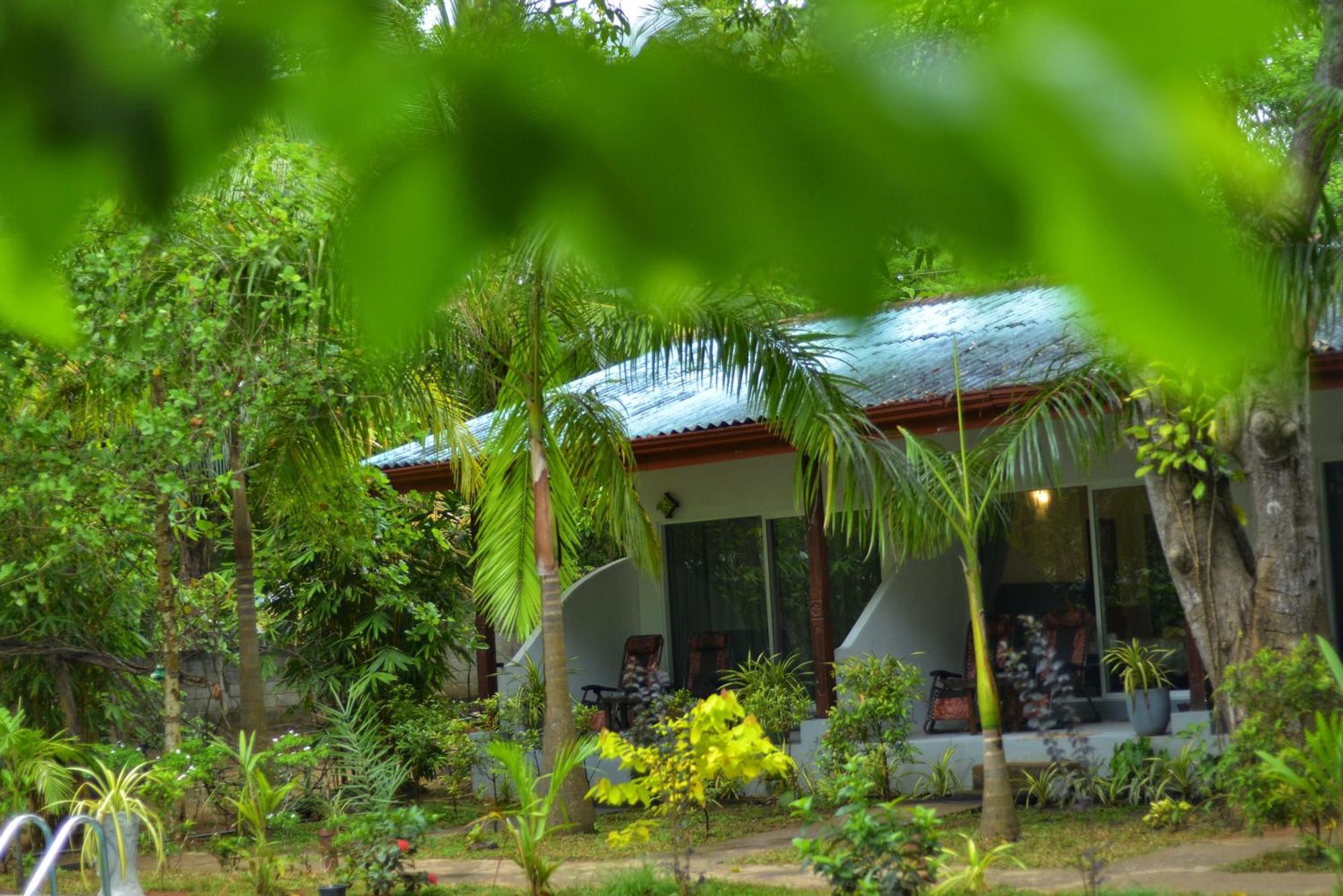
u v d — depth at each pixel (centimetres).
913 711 1384
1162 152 41
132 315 975
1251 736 925
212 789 1223
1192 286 41
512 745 929
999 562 1459
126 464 1124
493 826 1288
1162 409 1032
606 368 1188
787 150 43
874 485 1054
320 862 1098
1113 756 1141
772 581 1524
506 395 1202
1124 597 1374
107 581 1291
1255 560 1036
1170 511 1064
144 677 1377
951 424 1173
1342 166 1011
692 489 1583
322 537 1402
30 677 1283
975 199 42
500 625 1356
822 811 1198
